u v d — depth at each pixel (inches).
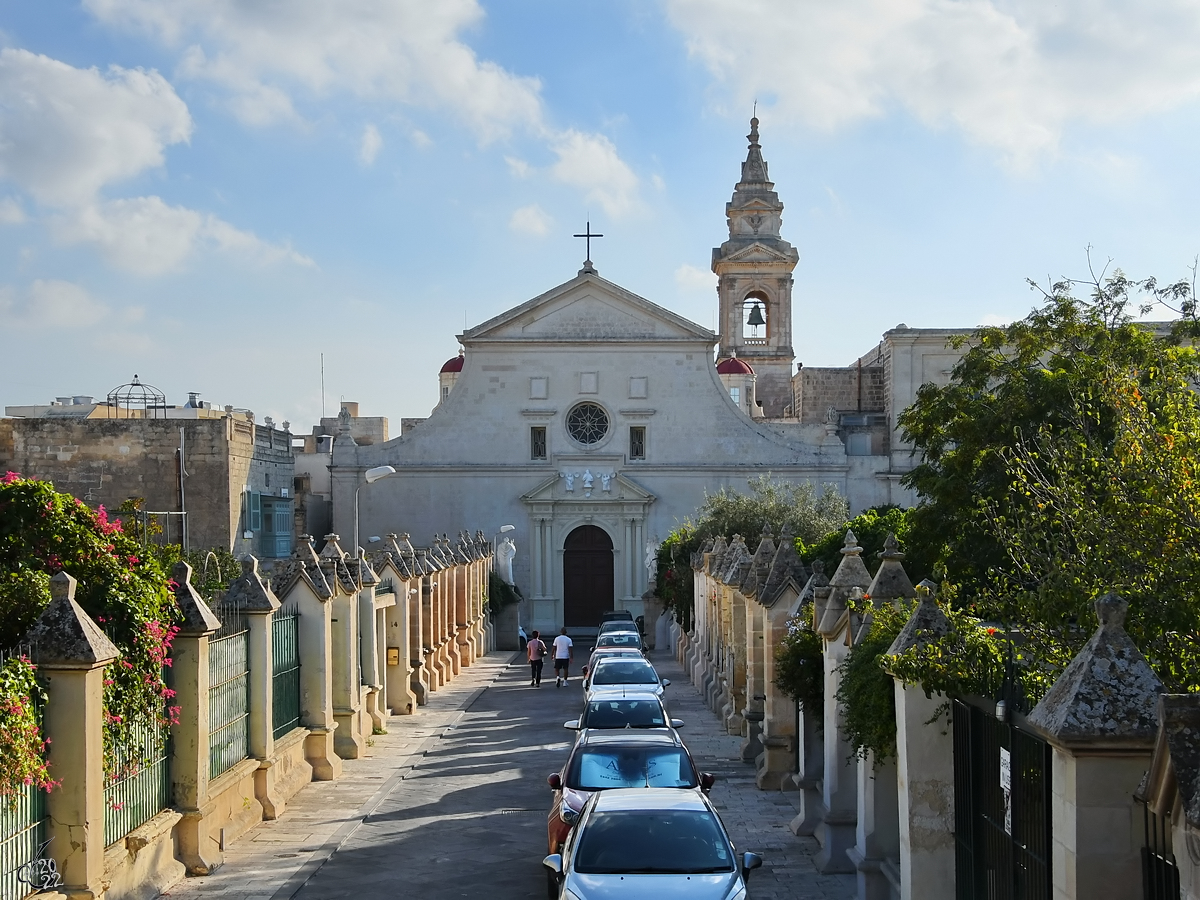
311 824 756.6
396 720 1274.6
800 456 2418.8
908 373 2458.2
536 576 2405.3
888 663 439.8
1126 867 302.4
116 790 540.4
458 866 655.1
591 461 2421.3
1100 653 314.5
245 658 749.3
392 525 2409.0
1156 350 906.1
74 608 489.1
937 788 460.1
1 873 438.6
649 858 461.1
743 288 3142.2
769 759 850.8
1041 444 731.4
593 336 2437.3
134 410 2359.7
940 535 904.9
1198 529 402.6
